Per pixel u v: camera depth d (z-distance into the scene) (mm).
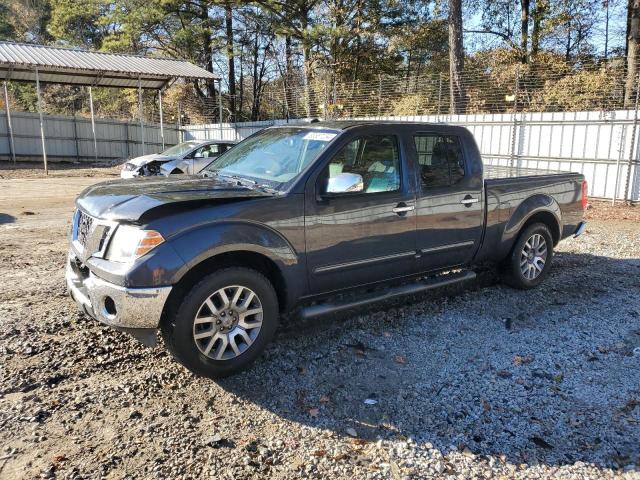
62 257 7320
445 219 5168
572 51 28125
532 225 6059
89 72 25375
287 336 4738
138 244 3561
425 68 33469
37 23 51000
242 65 38938
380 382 3973
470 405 3678
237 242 3822
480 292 6078
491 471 3010
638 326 5133
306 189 4219
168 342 3781
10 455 3004
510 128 15836
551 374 4137
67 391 3691
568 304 5730
